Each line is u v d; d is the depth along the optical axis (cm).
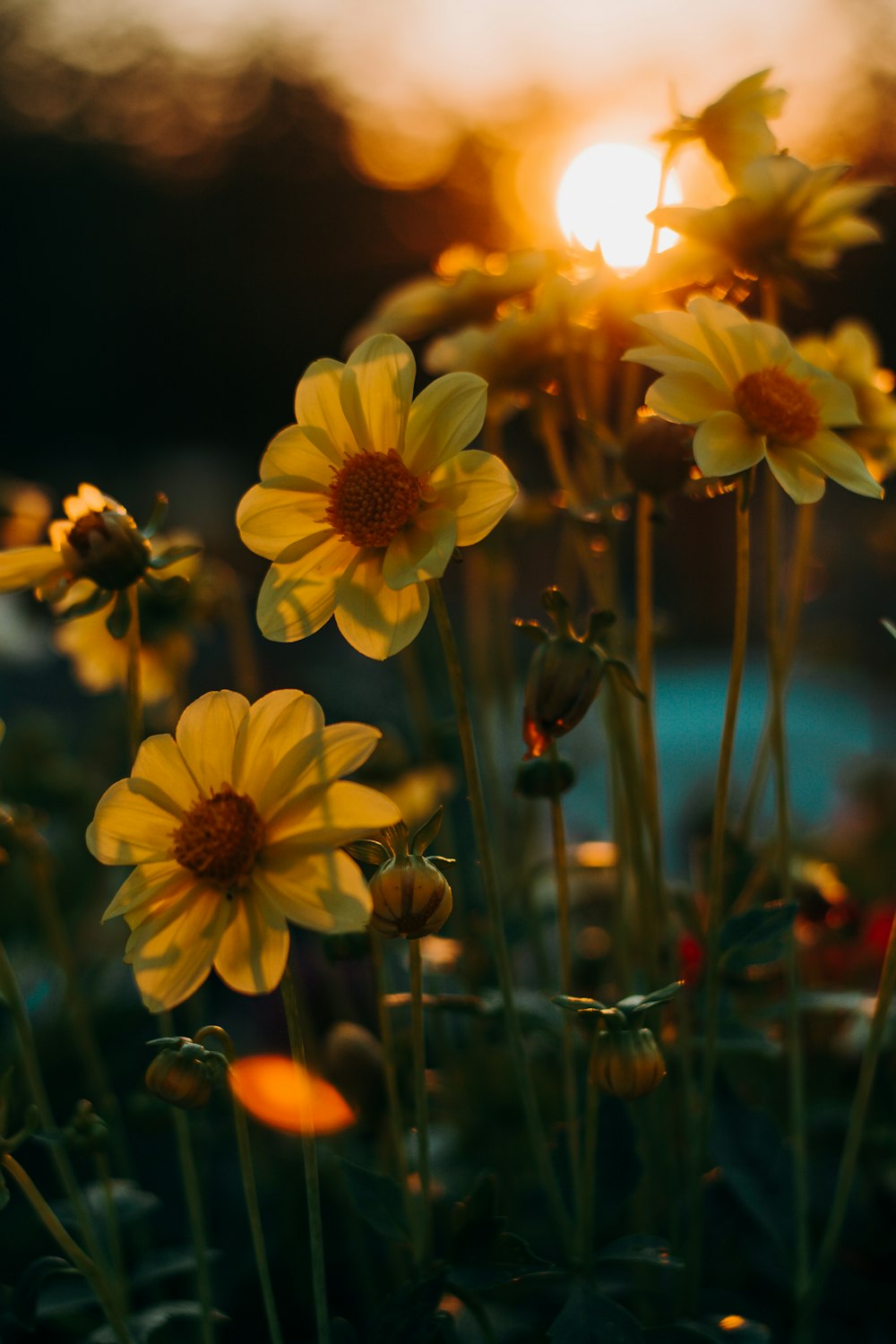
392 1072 63
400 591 56
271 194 677
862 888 107
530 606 200
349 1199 61
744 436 58
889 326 388
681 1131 69
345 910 52
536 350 70
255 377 679
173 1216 78
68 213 696
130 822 54
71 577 61
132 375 683
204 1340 62
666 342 58
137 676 62
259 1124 82
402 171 647
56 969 91
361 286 661
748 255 64
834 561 193
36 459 658
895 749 166
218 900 54
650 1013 65
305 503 57
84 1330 71
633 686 59
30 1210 79
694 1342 61
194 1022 80
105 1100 72
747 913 62
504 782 95
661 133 65
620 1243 60
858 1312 70
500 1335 66
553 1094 75
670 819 142
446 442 56
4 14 734
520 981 88
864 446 72
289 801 53
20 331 685
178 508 434
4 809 69
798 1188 65
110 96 743
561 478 71
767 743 73
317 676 160
